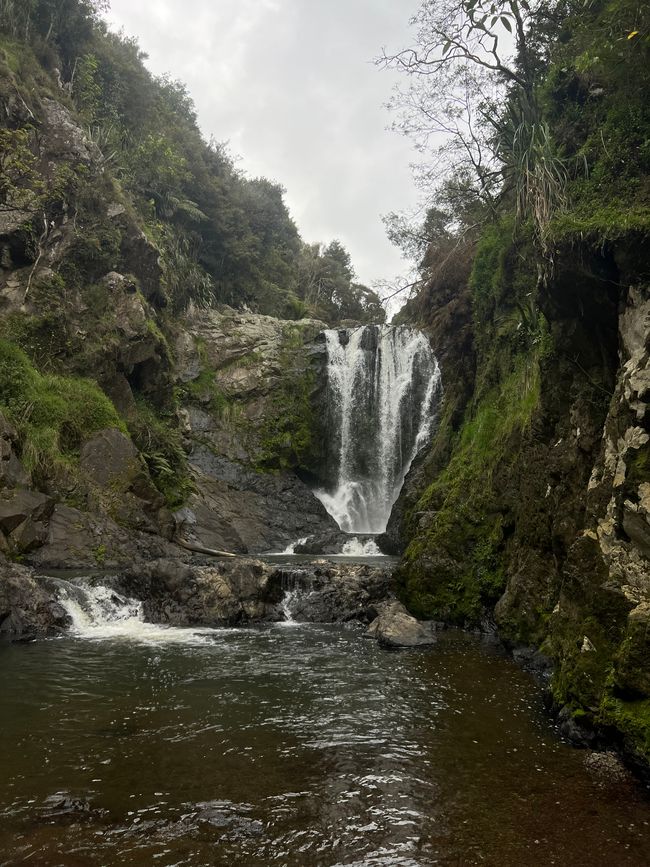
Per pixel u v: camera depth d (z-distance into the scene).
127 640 10.60
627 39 8.12
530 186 10.38
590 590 6.64
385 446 30.19
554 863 4.12
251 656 9.67
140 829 4.43
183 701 7.36
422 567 13.20
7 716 6.68
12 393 17.50
